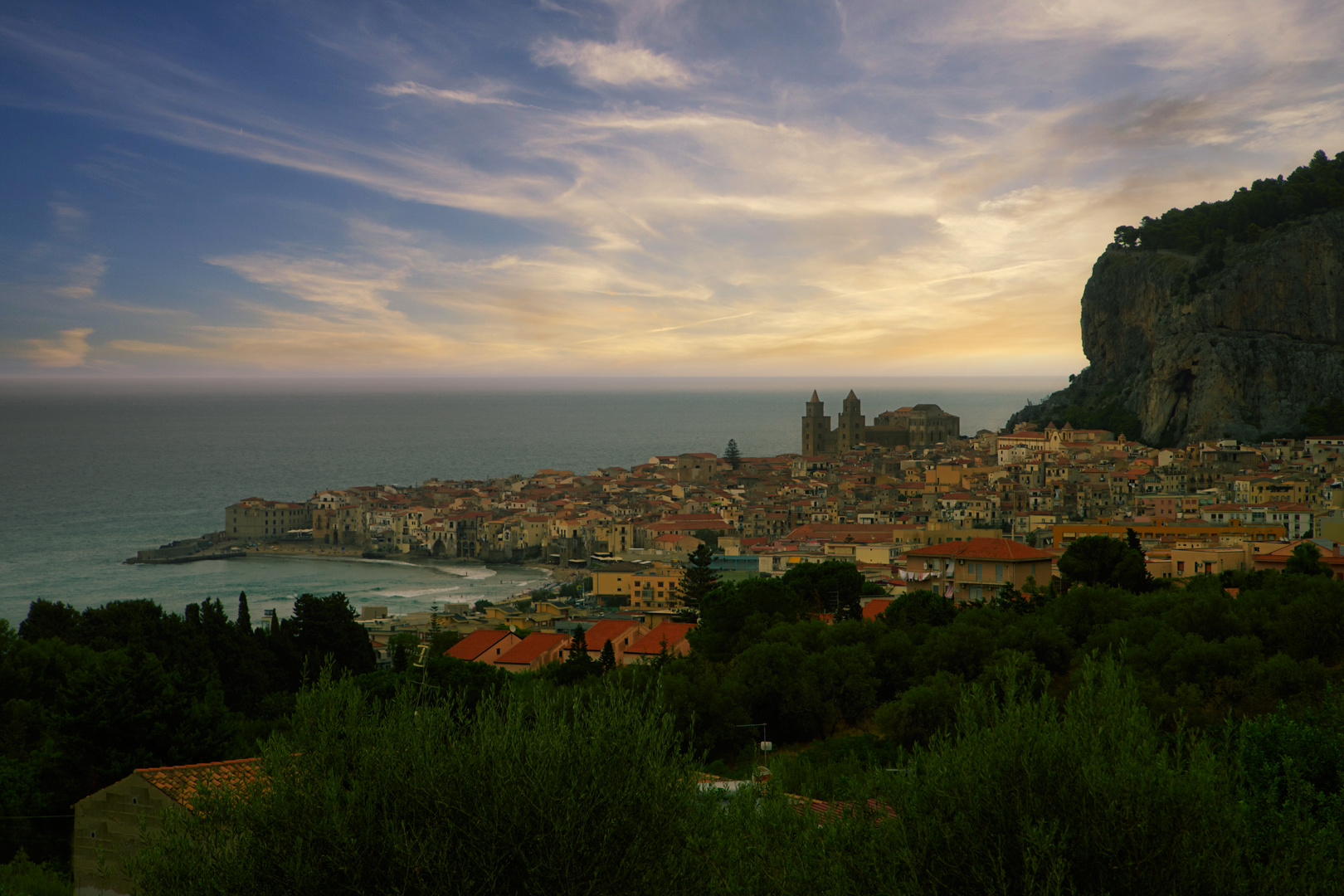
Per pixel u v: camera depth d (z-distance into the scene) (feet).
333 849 74.84
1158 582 402.11
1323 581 307.99
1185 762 78.79
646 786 79.97
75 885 134.41
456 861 74.02
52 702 263.49
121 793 133.69
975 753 76.28
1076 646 283.38
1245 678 226.38
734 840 82.12
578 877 74.84
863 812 79.97
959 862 71.72
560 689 91.71
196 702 230.07
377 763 80.48
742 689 260.21
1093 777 70.64
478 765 78.54
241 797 80.94
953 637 278.46
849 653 282.15
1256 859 73.41
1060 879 64.69
